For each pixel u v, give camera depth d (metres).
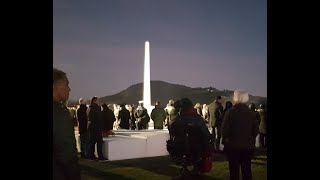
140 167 7.82
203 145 4.54
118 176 6.92
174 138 4.64
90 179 6.65
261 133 10.52
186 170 4.70
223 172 7.19
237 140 4.68
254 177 6.79
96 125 8.52
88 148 8.83
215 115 9.68
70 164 2.60
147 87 23.89
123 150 8.91
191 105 4.62
